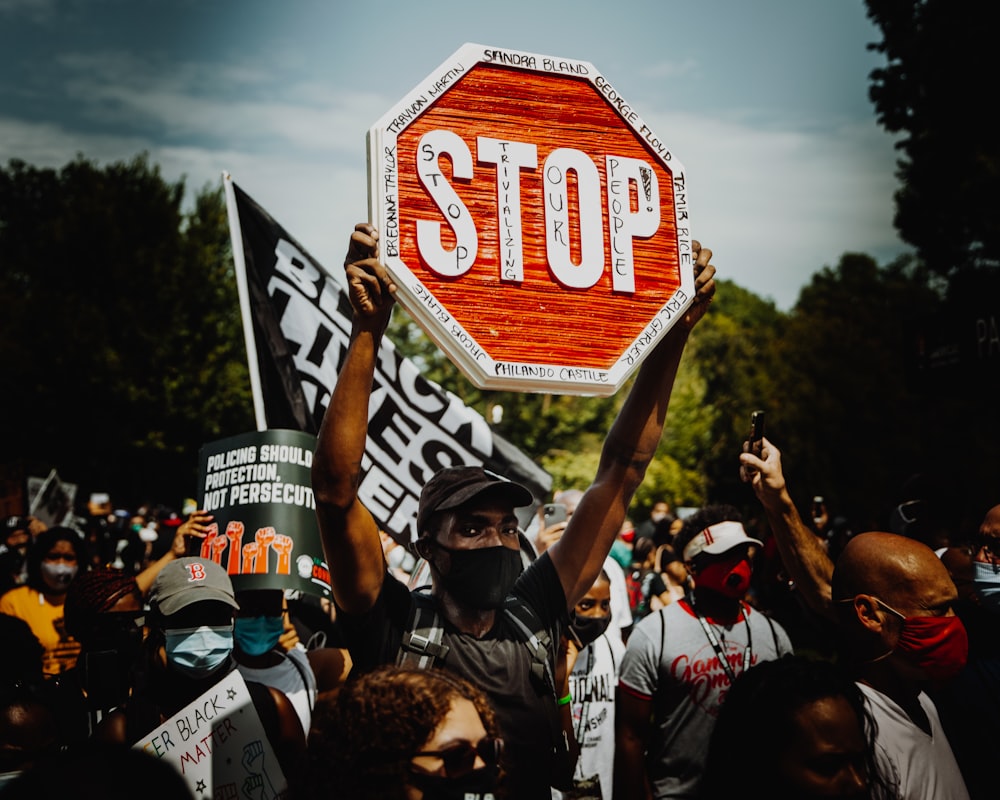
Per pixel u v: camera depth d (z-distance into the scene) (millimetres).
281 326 4891
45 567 5148
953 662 2521
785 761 2094
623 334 2381
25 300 35844
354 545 2453
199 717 2797
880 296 39750
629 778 3650
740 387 38188
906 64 19469
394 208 2227
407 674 1810
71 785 1957
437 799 1688
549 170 2373
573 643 4047
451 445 5102
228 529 3824
